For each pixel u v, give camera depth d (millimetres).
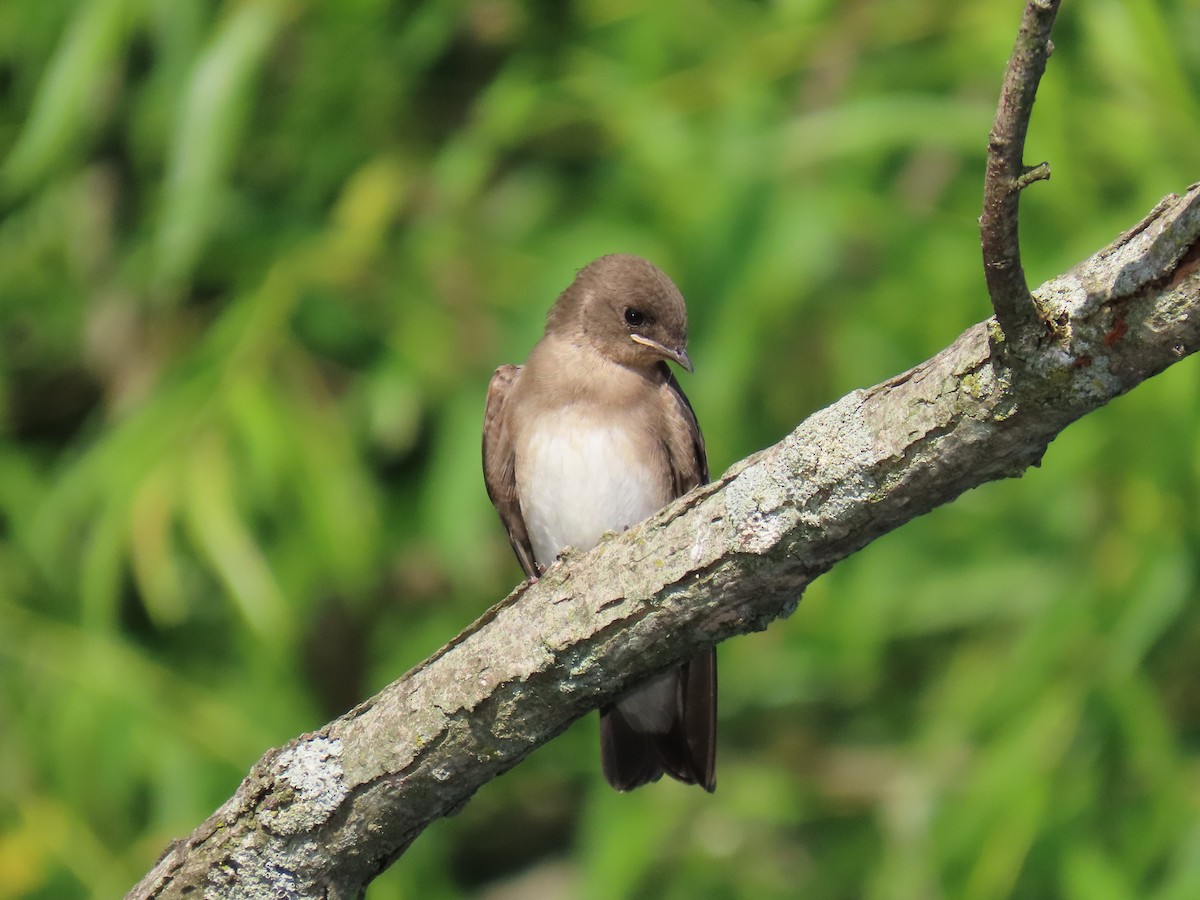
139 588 13336
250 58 12000
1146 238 4668
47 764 11891
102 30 11969
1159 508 11398
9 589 12758
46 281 14406
